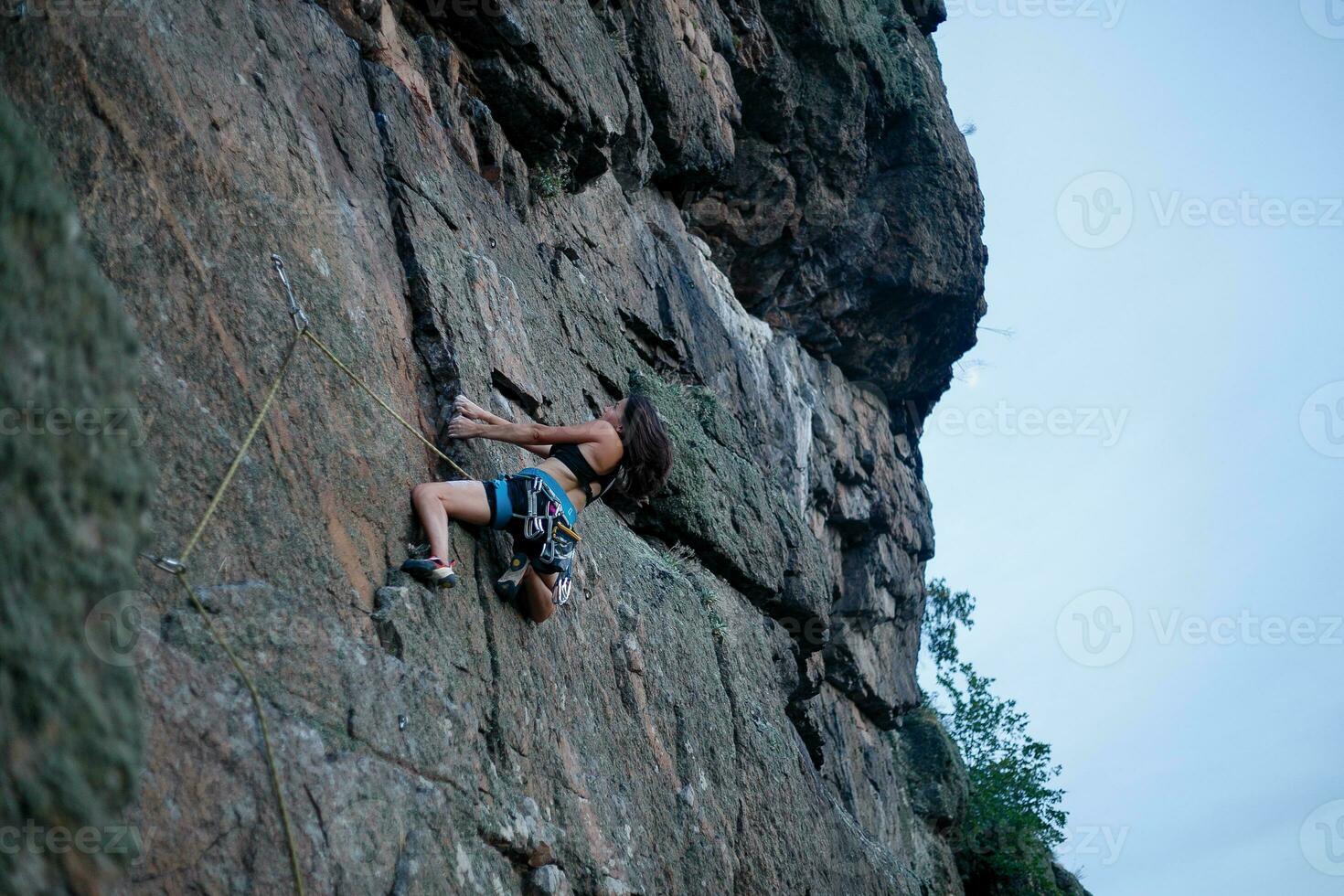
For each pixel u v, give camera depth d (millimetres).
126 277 4297
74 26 4453
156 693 3662
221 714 3846
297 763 4031
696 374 10953
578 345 8438
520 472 5770
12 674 2543
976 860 19359
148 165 4582
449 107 7598
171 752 3625
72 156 4258
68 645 2725
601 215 9984
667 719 7422
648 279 10578
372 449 5316
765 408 13180
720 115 12156
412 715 4684
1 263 2762
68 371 2910
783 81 13141
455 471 5852
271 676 4145
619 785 6449
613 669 7016
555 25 8469
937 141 15719
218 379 4551
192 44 5102
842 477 15711
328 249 5555
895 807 16094
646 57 10484
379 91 6648
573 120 8617
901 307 15961
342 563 4820
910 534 17609
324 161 5820
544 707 5898
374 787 4301
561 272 8695
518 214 8406
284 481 4680
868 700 16375
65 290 2953
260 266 5000
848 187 14539
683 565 9125
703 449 9805
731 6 12617
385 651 4801
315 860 3928
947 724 21297
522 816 5234
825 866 8953
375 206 6176
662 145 11102
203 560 4137
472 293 6680
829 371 16000
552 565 5723
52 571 2727
